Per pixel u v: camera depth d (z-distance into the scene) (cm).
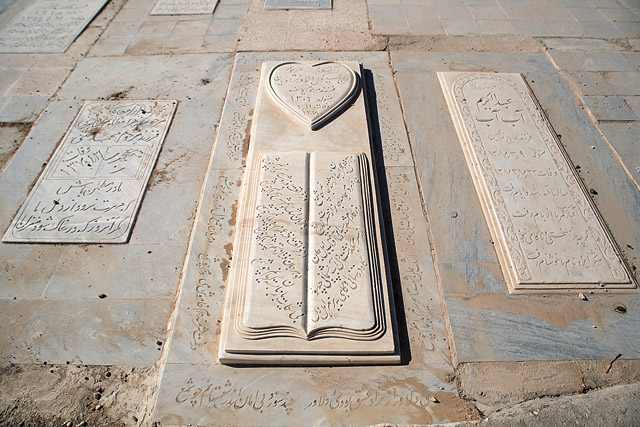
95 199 427
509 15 682
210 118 511
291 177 412
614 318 347
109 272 375
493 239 397
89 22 668
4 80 562
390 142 479
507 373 318
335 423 293
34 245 393
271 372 315
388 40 628
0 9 692
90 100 534
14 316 348
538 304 355
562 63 589
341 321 321
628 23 662
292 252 358
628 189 439
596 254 379
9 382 314
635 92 546
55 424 297
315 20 670
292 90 511
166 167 458
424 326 341
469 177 448
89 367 322
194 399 302
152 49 616
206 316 343
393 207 420
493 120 494
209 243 388
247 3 710
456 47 617
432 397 305
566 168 445
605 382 315
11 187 439
